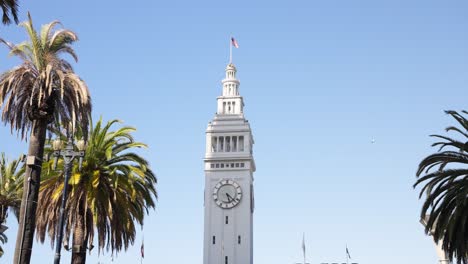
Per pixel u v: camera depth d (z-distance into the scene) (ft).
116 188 172.65
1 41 136.67
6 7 109.09
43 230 173.99
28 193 126.82
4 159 244.01
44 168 169.68
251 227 466.29
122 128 180.65
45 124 134.31
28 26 137.28
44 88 133.49
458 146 179.22
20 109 141.18
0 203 234.79
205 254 444.55
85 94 135.64
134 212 180.24
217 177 467.93
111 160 179.52
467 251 179.32
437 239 182.70
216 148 481.05
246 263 439.22
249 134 484.33
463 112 177.27
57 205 170.30
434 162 182.29
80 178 168.55
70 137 152.97
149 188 190.60
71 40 141.79
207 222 453.99
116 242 176.96
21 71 135.23
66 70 143.74
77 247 165.58
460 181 175.83
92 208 162.20
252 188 485.97
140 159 181.78
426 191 184.44
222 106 501.15
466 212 172.35
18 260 121.49
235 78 526.16
